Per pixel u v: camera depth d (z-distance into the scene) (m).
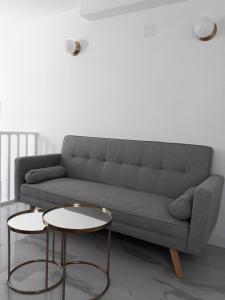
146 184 2.44
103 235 2.45
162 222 1.78
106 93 2.98
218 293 1.66
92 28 3.03
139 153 2.54
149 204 2.00
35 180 2.52
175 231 1.74
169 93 2.58
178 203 1.77
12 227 1.57
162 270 1.89
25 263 1.87
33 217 1.75
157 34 2.61
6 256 1.96
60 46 3.30
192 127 2.48
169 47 2.55
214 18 2.32
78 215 1.68
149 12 2.64
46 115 3.50
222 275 1.87
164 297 1.59
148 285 1.71
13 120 3.86
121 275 1.81
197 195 1.66
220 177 2.13
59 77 3.34
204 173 2.22
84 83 3.14
